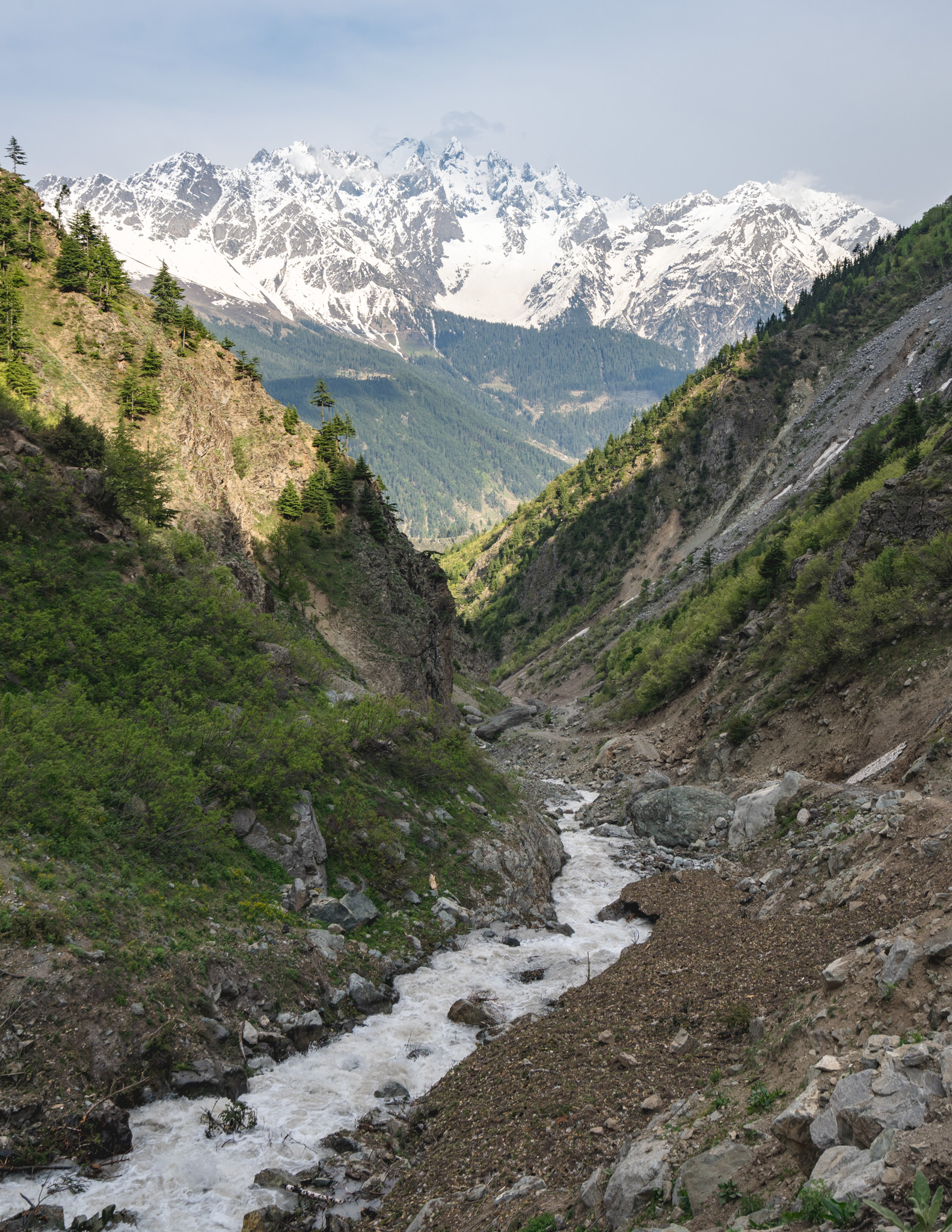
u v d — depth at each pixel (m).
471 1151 14.76
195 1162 14.62
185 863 22.44
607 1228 10.50
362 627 64.56
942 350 130.38
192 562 40.31
